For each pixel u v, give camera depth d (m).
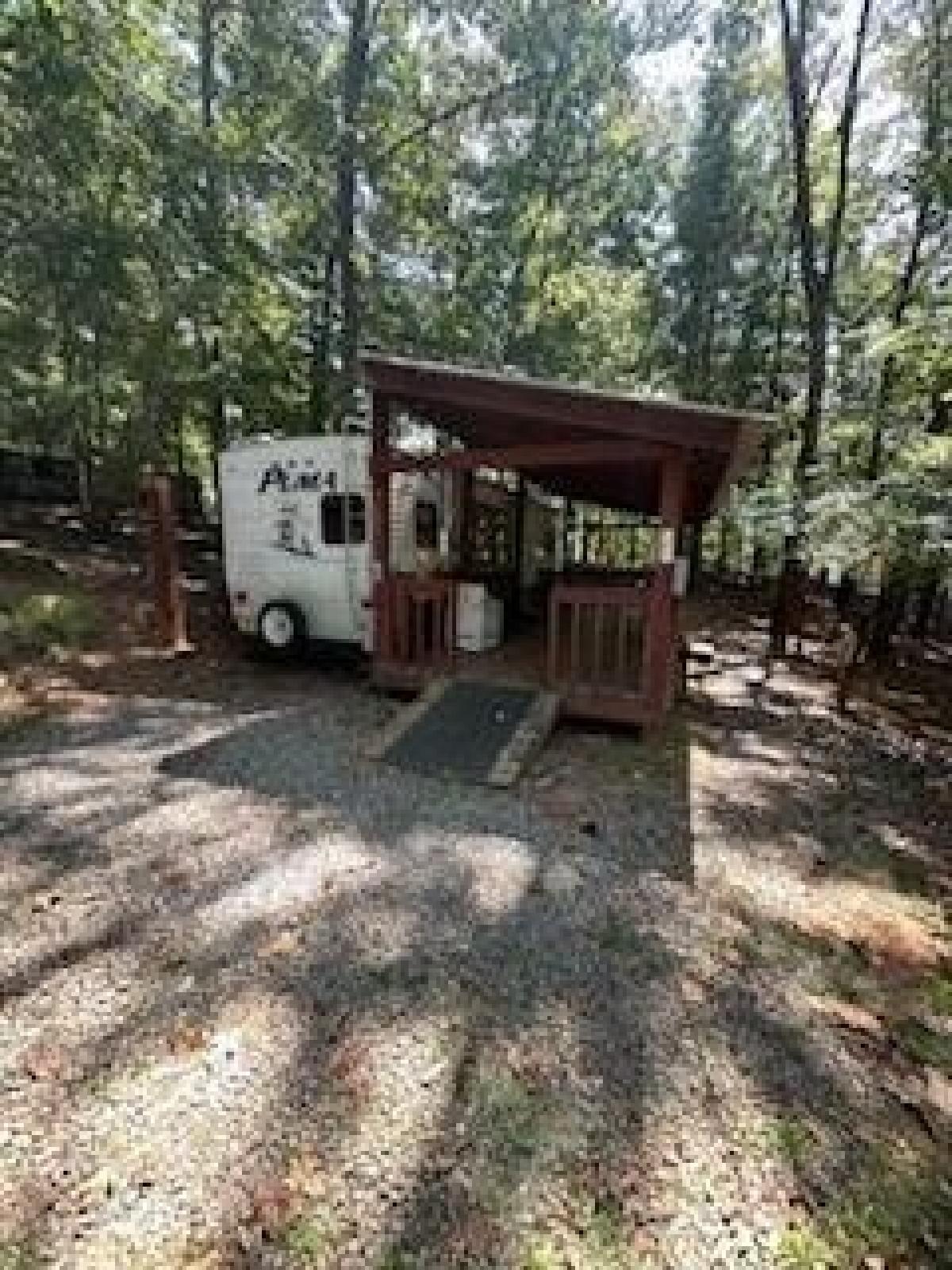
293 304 16.48
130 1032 3.53
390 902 4.73
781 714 10.73
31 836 5.35
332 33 16.95
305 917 4.52
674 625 8.77
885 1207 2.97
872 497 7.48
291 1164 2.91
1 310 14.16
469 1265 2.59
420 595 9.26
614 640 11.00
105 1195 2.74
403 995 3.88
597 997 4.00
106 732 7.61
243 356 15.77
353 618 10.62
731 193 23.56
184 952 4.14
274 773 6.68
